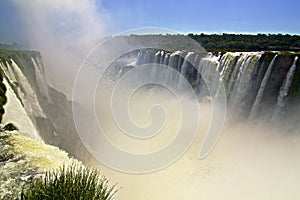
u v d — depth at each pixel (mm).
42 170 7098
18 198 5617
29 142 9234
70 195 4992
